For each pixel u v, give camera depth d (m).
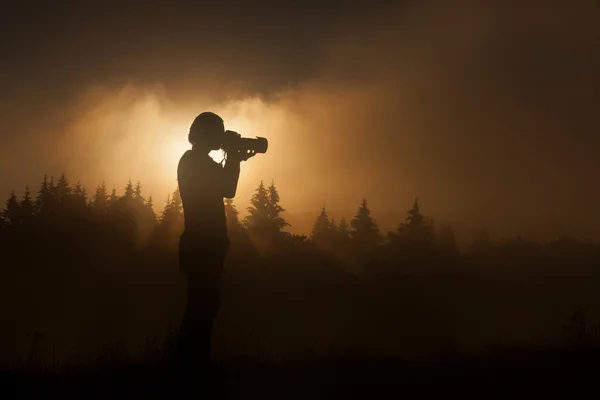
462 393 6.34
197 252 6.58
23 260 94.12
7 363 8.27
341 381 6.82
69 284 86.69
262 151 7.02
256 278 85.62
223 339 9.11
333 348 9.95
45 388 6.52
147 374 6.86
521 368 7.53
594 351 8.55
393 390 6.44
